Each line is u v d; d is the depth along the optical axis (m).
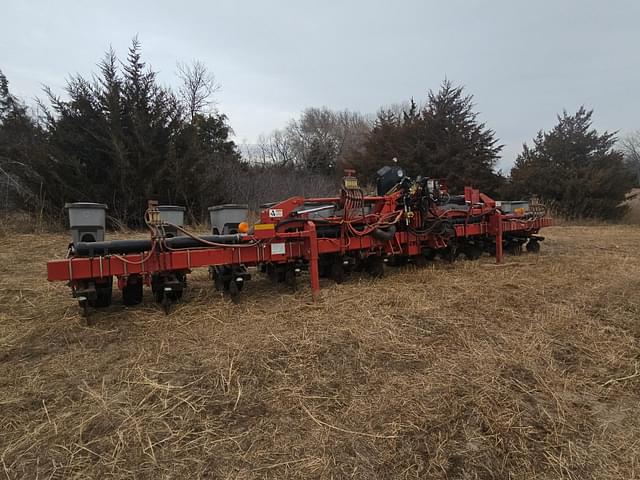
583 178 21.81
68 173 12.45
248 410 2.62
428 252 7.69
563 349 3.57
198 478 2.06
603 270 6.63
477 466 2.20
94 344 3.65
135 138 13.55
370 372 3.10
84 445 2.29
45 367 3.22
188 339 3.71
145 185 13.13
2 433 2.40
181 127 14.73
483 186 24.27
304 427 2.46
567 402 2.81
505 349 3.52
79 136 12.83
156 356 3.36
